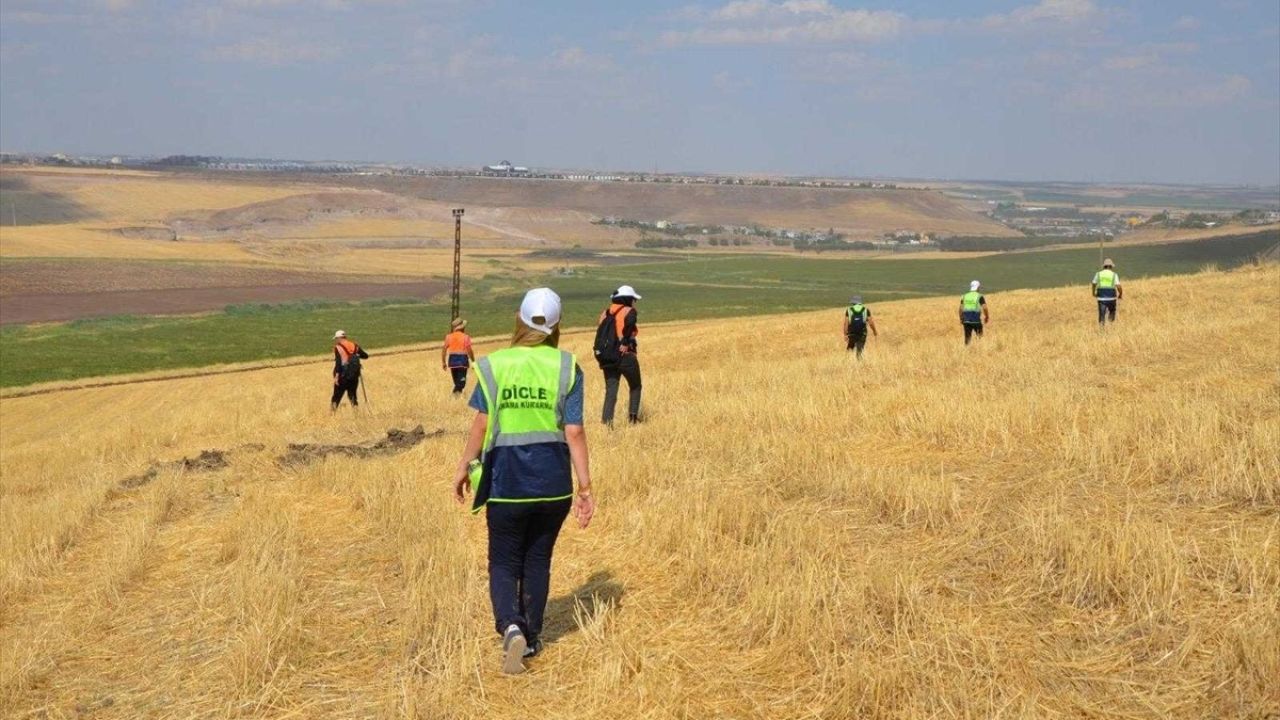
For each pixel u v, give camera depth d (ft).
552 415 17.40
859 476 26.58
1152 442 27.32
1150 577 17.95
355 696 17.07
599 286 493.77
